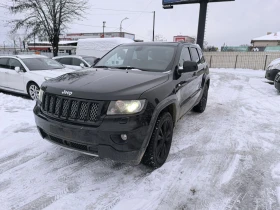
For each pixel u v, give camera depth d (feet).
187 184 9.03
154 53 12.62
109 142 7.91
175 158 11.05
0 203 7.72
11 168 9.82
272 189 8.88
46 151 11.36
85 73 10.82
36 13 61.26
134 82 9.18
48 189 8.50
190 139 13.46
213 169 10.20
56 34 61.21
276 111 20.35
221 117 18.10
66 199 8.00
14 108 18.69
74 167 9.99
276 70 34.55
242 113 19.44
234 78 44.98
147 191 8.55
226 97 26.50
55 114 8.74
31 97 22.30
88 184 8.86
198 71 15.38
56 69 24.80
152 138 9.09
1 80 24.56
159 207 7.77
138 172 9.71
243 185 9.10
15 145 11.88
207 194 8.48
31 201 7.86
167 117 10.02
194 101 15.33
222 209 7.75
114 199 8.07
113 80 9.33
